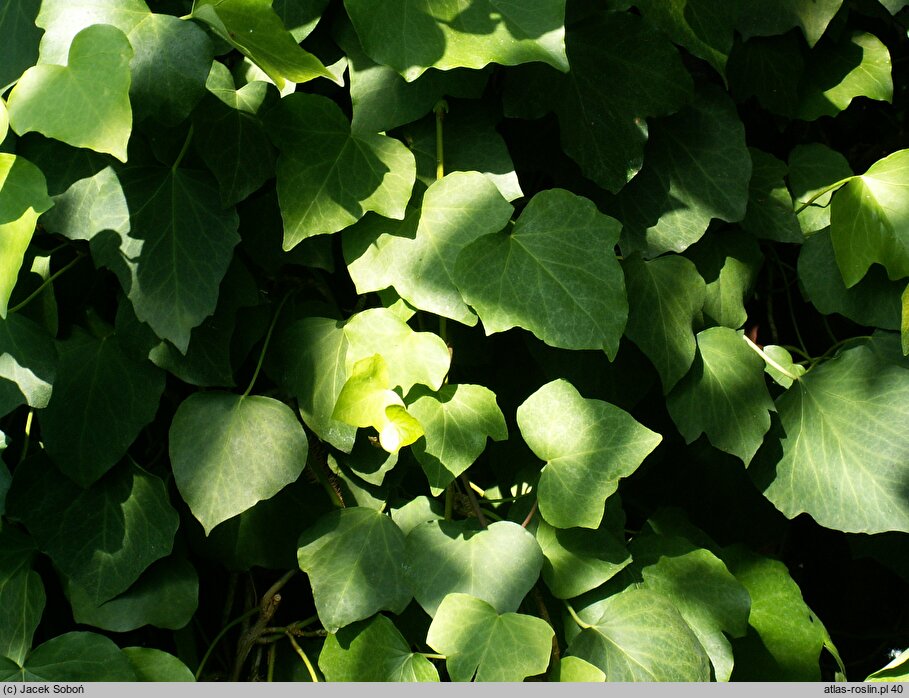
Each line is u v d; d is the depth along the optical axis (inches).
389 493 30.1
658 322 29.8
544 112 29.4
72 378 28.6
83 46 25.9
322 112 28.6
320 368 29.1
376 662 28.3
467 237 28.4
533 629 27.7
